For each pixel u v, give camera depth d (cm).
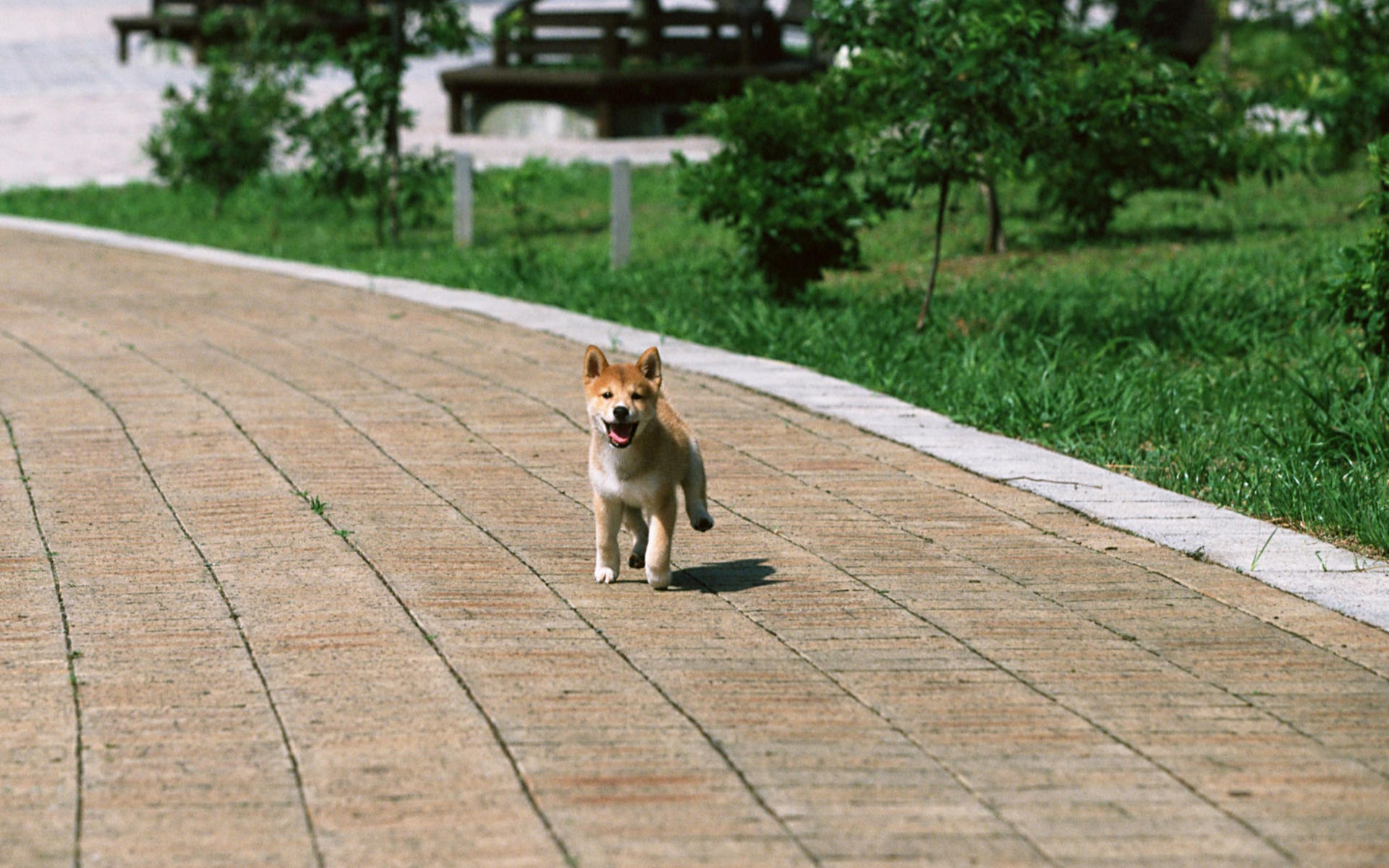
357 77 2230
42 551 744
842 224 1555
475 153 3284
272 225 2484
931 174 1398
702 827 458
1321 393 1063
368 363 1252
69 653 602
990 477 924
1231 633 646
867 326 1434
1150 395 1129
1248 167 2109
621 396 659
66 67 4700
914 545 782
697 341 1410
